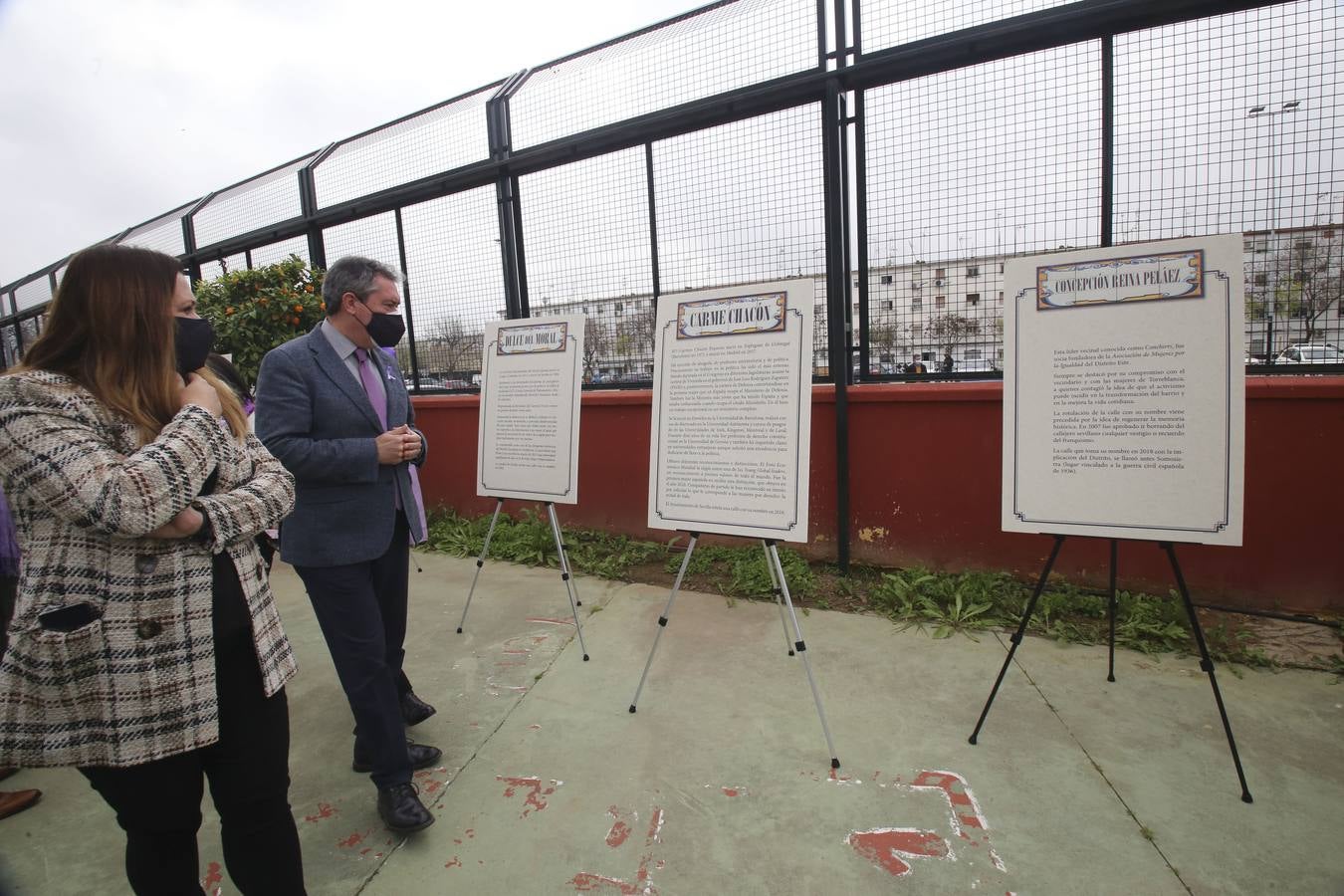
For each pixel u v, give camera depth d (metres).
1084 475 2.32
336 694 2.87
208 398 1.32
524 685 2.84
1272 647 2.86
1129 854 1.81
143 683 1.17
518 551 4.55
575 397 3.24
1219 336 2.15
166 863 1.31
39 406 1.11
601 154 4.45
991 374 3.60
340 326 2.18
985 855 1.83
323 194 5.74
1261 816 1.93
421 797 2.15
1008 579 3.54
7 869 1.93
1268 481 3.05
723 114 3.93
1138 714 2.46
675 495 2.67
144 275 1.20
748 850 1.88
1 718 1.11
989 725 2.42
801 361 2.48
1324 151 2.92
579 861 1.87
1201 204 3.14
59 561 1.12
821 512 3.99
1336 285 2.98
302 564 2.01
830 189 3.62
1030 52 3.29
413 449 2.16
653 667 2.95
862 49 3.56
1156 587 3.30
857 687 2.71
